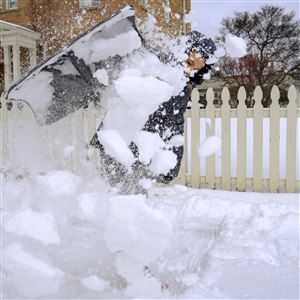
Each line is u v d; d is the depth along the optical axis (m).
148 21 2.66
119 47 2.28
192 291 2.17
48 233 2.12
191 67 2.88
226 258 2.79
